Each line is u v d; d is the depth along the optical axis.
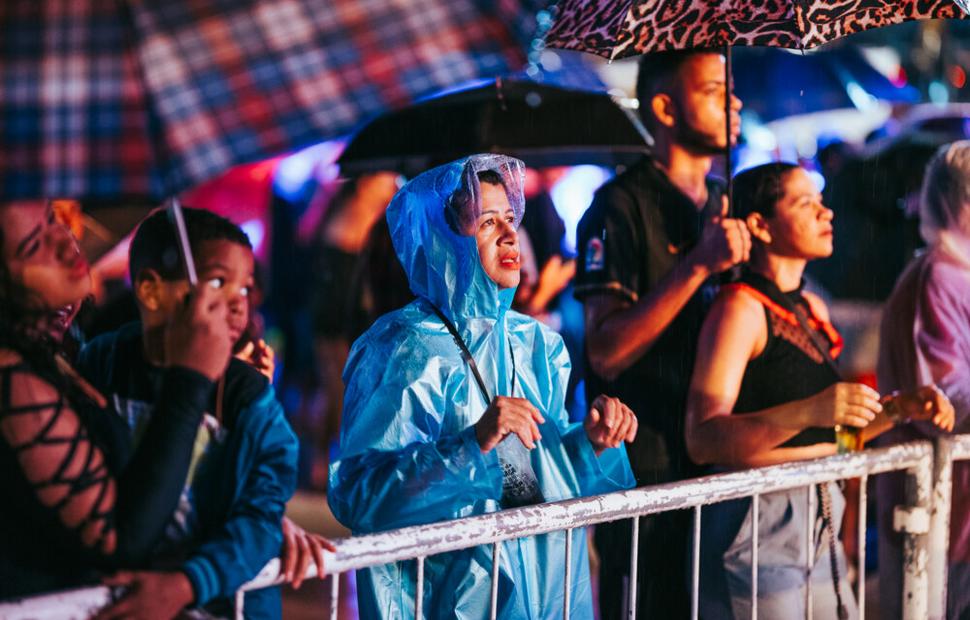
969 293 6.91
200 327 3.61
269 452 3.94
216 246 3.96
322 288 11.95
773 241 6.20
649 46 5.97
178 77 3.35
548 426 5.30
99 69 3.29
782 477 5.33
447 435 4.95
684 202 6.75
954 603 6.68
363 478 4.77
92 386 3.93
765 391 6.00
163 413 3.54
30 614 3.27
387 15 3.63
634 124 8.05
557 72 9.79
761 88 12.63
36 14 3.29
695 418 5.95
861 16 6.08
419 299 5.26
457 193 5.05
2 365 3.43
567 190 13.55
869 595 8.76
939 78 17.72
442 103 7.90
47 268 3.63
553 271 8.53
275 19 3.51
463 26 3.74
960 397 6.79
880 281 10.27
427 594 4.93
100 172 3.23
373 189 11.73
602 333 6.43
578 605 5.29
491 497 4.80
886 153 10.67
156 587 3.48
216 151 3.32
